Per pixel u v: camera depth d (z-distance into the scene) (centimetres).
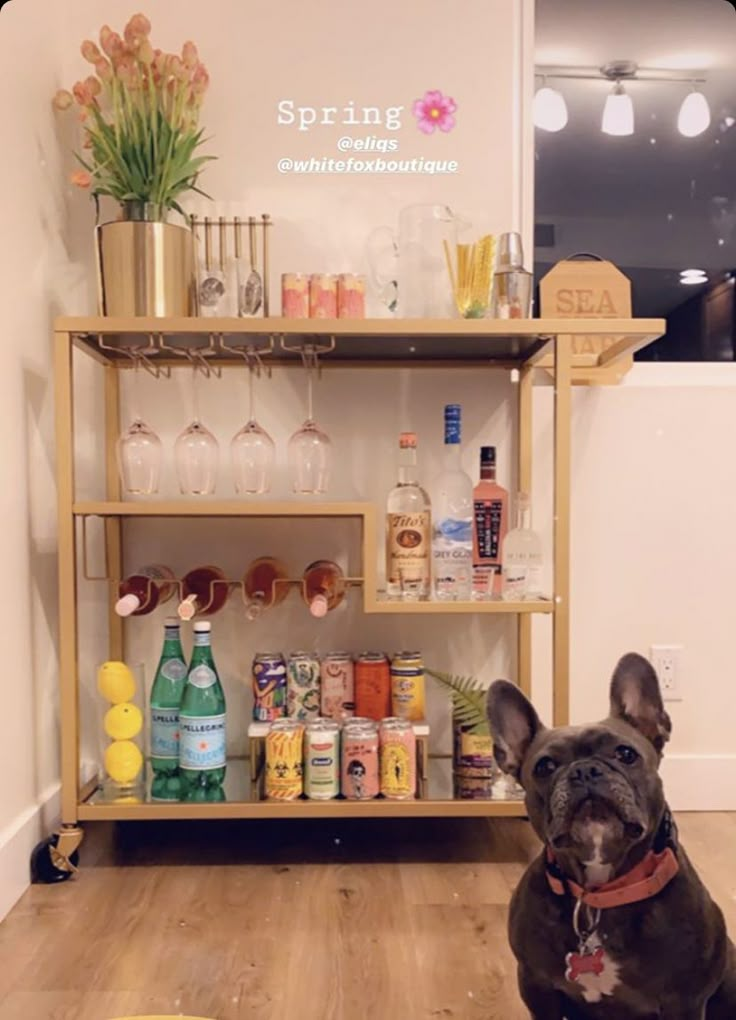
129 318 160
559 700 165
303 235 197
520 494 180
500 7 196
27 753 163
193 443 179
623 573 198
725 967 96
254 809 162
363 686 181
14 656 158
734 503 198
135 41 167
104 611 194
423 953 131
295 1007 117
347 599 197
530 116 199
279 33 195
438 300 177
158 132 168
